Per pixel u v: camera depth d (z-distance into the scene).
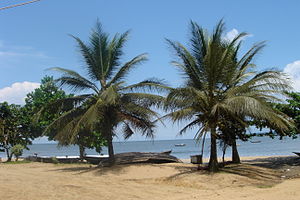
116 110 20.81
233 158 20.67
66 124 20.48
